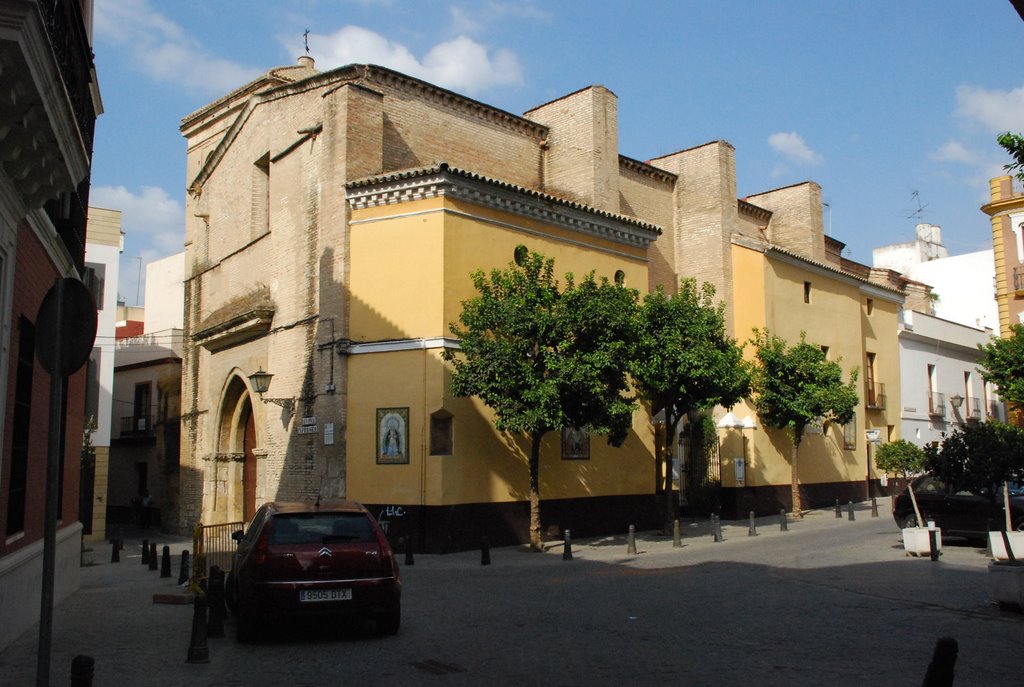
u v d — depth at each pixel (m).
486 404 18.62
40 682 5.33
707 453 28.30
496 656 8.66
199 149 33.00
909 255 55.00
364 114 21.55
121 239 30.94
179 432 33.94
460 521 19.06
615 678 7.69
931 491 19.64
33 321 10.42
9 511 9.58
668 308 21.39
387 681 7.72
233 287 26.50
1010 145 10.49
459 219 19.95
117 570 18.27
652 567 16.28
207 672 8.14
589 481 22.30
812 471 31.64
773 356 27.42
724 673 7.80
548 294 18.28
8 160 8.30
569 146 26.78
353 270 20.61
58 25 8.95
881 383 36.97
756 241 29.81
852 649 8.75
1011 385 25.08
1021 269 30.53
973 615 10.66
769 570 15.25
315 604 9.18
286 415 22.20
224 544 18.38
